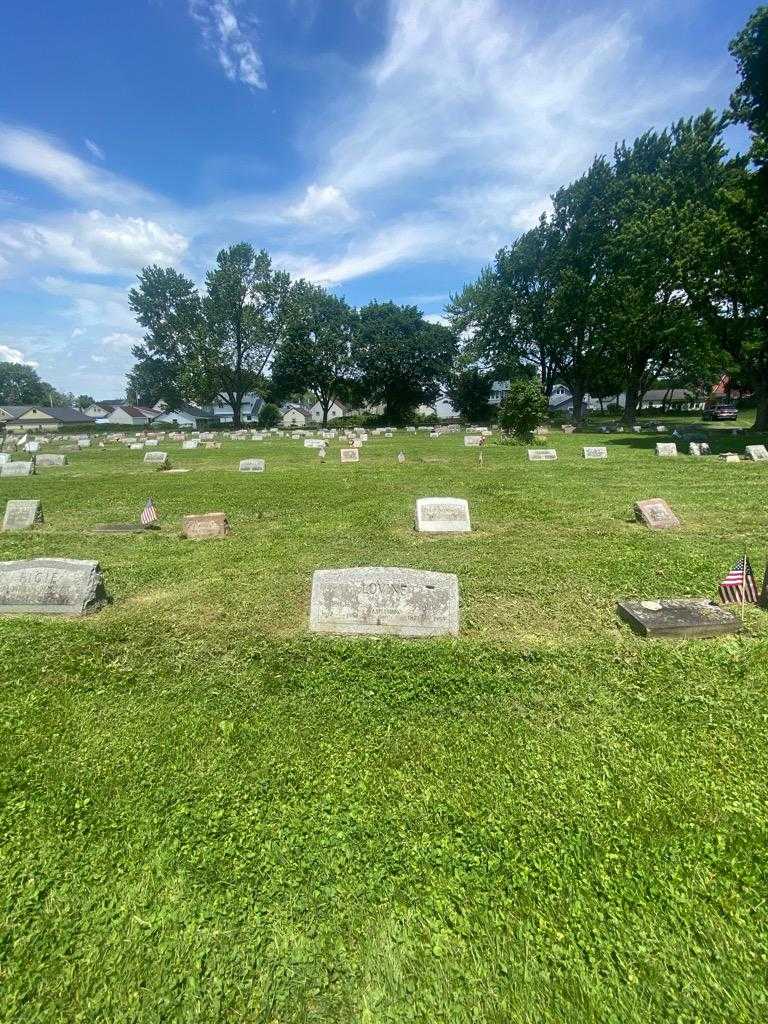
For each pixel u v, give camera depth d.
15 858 2.77
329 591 5.43
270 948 2.29
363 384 61.50
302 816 2.99
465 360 55.47
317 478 16.61
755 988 2.09
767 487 12.68
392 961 2.22
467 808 3.03
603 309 36.72
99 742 3.72
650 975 2.14
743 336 26.70
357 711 4.01
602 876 2.58
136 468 21.22
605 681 4.34
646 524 9.37
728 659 4.58
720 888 2.50
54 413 80.19
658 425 38.28
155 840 2.86
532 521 10.05
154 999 2.11
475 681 4.39
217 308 52.22
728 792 3.09
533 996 2.08
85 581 6.06
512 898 2.48
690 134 31.84
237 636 5.36
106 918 2.44
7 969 2.24
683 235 26.66
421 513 9.38
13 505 10.69
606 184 36.66
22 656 5.00
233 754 3.55
